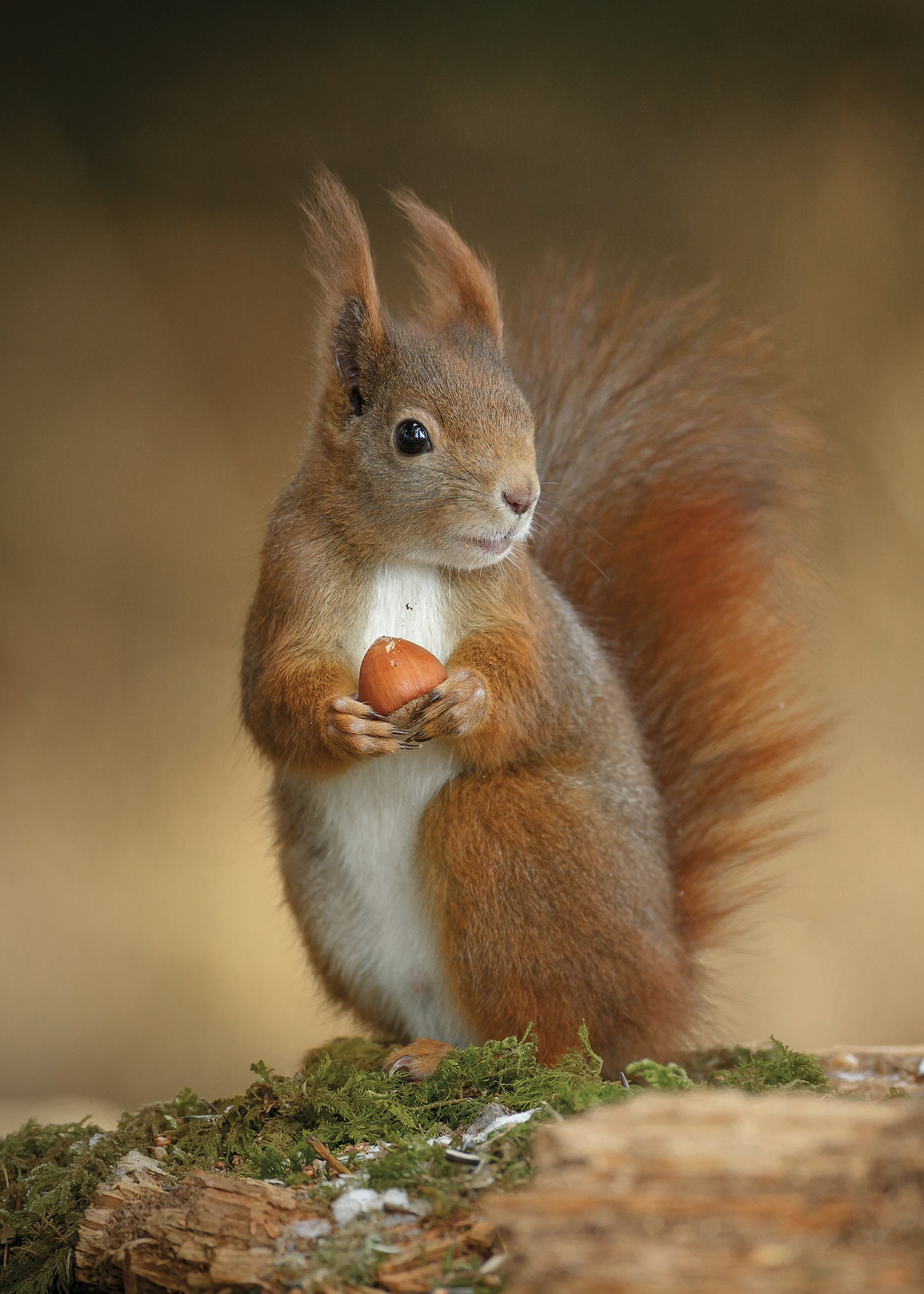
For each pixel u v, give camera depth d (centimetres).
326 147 574
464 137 572
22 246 559
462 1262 314
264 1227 315
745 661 331
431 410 324
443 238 328
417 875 325
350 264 325
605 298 337
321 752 324
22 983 394
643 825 326
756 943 403
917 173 539
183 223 569
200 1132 321
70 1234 319
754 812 331
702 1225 311
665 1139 311
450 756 325
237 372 554
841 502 453
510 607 325
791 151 552
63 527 522
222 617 507
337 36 576
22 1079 368
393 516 324
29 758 470
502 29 574
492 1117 319
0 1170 322
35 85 567
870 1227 310
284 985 397
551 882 324
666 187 559
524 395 329
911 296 526
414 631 325
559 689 326
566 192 565
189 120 573
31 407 541
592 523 332
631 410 334
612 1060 326
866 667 464
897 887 416
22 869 432
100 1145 322
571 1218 311
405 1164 316
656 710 331
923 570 482
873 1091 323
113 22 570
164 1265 315
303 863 327
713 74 566
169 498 531
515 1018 325
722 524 332
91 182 568
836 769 445
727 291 534
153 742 475
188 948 408
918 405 504
